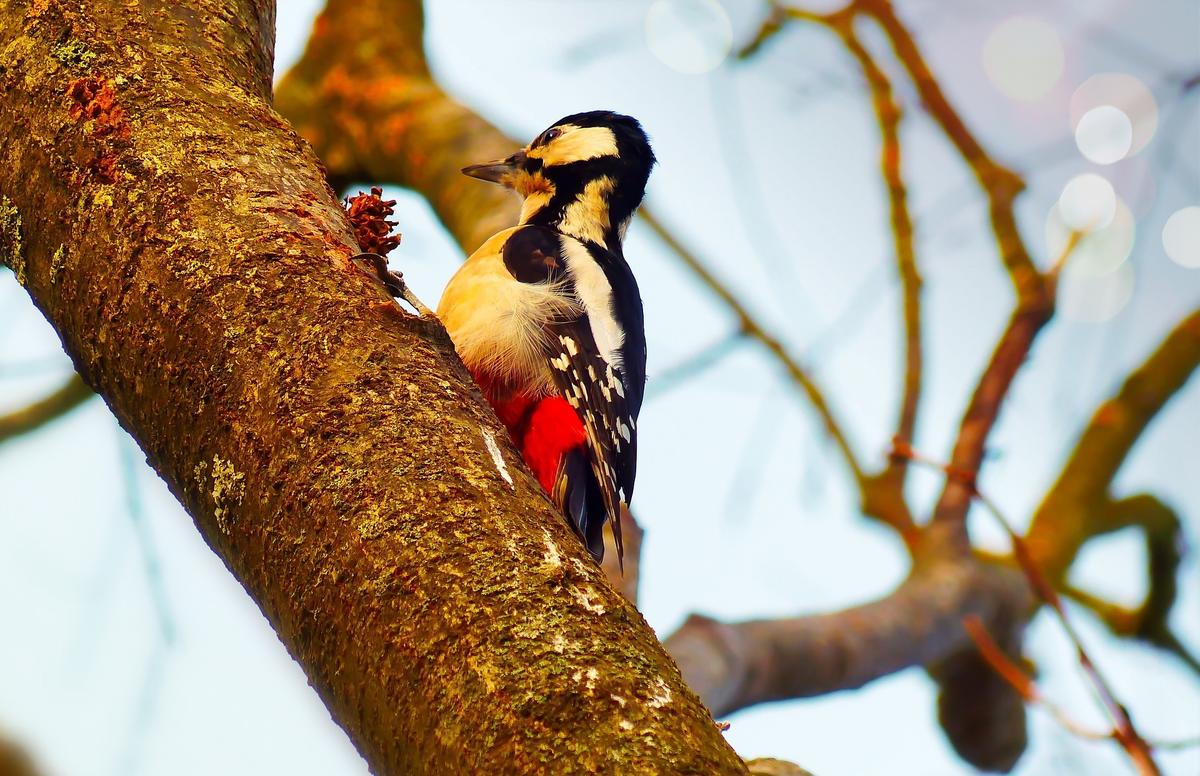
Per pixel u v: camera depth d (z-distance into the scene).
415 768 3.88
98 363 5.19
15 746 8.49
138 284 5.08
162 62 5.77
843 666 10.46
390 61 13.02
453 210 11.56
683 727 3.72
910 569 12.34
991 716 13.02
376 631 4.10
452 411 4.68
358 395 4.65
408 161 12.21
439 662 3.94
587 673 3.80
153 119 5.51
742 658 9.77
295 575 4.39
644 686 3.80
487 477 4.44
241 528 4.61
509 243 9.34
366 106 12.72
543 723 3.71
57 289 5.34
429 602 4.06
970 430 12.68
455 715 3.83
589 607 4.02
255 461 4.62
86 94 5.56
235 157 5.45
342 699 4.19
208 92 5.73
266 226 5.18
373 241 6.75
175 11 6.05
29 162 5.51
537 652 3.86
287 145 5.68
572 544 4.31
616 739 3.64
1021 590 12.46
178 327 4.95
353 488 4.39
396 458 4.45
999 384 12.79
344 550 4.28
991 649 8.08
